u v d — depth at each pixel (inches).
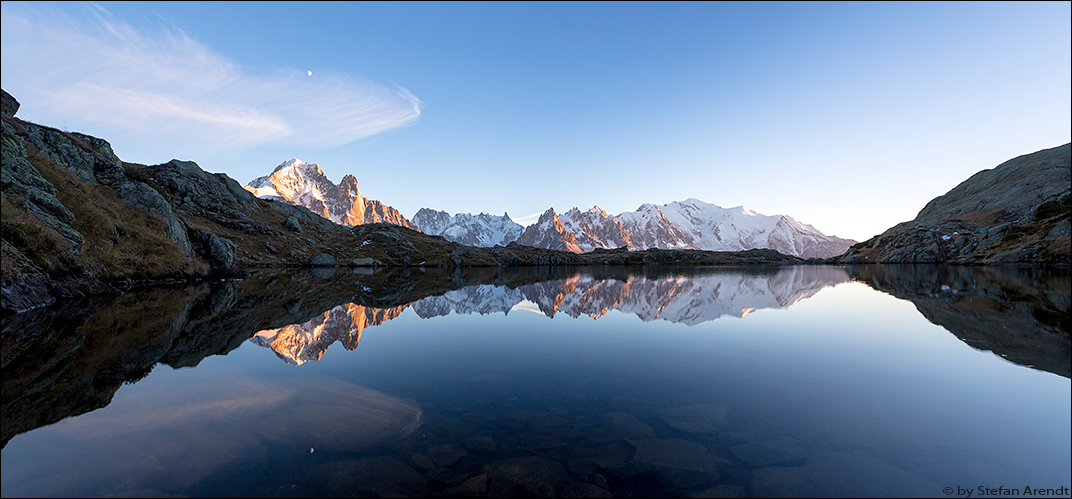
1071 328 727.1
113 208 1691.7
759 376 485.4
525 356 601.0
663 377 488.4
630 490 261.6
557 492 259.9
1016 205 6092.5
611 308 1209.4
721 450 308.8
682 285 2174.0
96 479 260.5
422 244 6801.2
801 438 323.0
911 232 6722.4
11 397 398.0
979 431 325.7
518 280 2780.5
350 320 935.7
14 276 945.5
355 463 290.5
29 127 1989.4
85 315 874.1
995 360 527.5
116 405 385.4
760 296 1518.2
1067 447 296.0
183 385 447.8
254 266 3553.2
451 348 655.8
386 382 473.4
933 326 791.1
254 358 566.9
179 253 1825.8
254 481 265.9
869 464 280.4
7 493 240.4
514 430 349.1
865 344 647.8
